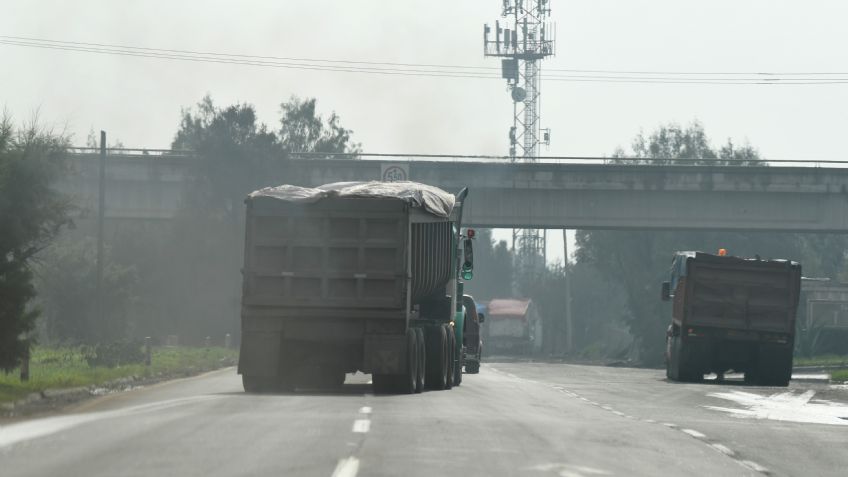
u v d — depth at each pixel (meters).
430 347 87.38
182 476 35.56
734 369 125.88
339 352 80.44
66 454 40.88
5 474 35.75
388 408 64.44
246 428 50.59
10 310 74.75
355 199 78.25
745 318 122.25
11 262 76.12
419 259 82.81
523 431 52.44
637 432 54.41
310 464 38.59
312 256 78.56
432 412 62.19
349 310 78.19
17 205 75.88
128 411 60.53
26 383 78.38
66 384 81.00
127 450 42.16
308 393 79.19
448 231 93.94
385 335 78.06
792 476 40.41
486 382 111.94
